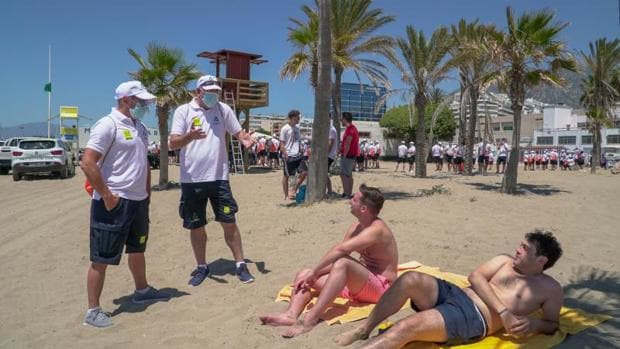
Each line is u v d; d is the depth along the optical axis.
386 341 3.30
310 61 20.11
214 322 4.28
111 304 4.88
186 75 15.16
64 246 7.37
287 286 5.00
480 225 8.25
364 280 4.20
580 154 33.34
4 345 3.99
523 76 13.86
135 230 4.64
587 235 7.69
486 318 3.52
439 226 8.04
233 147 23.19
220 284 5.34
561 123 77.69
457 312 3.44
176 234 7.90
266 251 6.63
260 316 4.17
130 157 4.42
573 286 5.06
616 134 60.31
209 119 5.32
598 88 29.80
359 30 19.88
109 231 4.32
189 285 5.36
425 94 20.77
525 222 8.72
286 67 19.81
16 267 6.33
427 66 20.45
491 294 3.55
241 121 26.42
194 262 6.25
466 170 25.36
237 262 5.42
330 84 10.29
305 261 6.05
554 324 3.66
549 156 32.94
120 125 4.38
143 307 4.75
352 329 3.87
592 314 4.19
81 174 23.52
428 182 16.95
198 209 5.35
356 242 4.26
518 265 3.67
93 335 4.15
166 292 5.12
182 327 4.23
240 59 24.36
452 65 19.98
